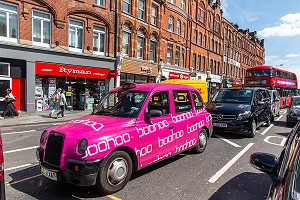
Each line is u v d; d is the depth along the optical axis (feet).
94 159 13.39
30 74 53.88
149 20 82.94
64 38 59.57
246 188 15.62
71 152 13.47
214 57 137.90
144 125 16.53
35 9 54.39
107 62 69.46
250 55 209.15
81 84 65.26
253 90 35.76
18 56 51.88
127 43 76.48
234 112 30.94
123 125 15.51
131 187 15.46
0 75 50.85
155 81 88.38
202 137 23.53
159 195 14.43
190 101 22.24
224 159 21.74
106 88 70.28
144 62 81.56
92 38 65.82
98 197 14.02
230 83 158.51
